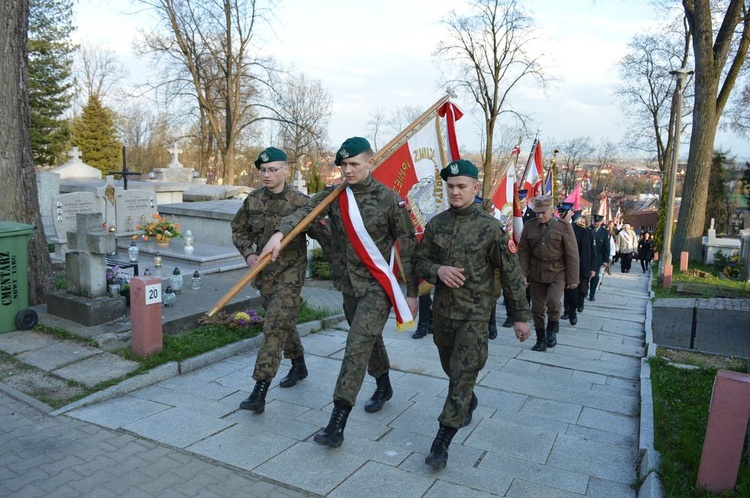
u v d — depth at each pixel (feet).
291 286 15.08
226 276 33.86
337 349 21.50
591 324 30.25
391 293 13.09
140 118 177.06
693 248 69.51
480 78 102.37
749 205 139.64
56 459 12.11
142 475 11.55
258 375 14.43
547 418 15.71
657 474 11.73
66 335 19.27
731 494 10.88
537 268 23.44
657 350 23.80
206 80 101.45
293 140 126.31
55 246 36.81
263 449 12.82
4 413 14.29
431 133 18.58
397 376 18.69
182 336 20.04
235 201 50.83
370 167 13.53
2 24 21.59
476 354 12.38
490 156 105.29
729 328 35.99
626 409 16.63
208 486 11.21
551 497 11.30
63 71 113.91
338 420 12.64
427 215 18.69
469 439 13.94
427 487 11.45
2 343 18.60
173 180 89.10
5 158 21.84
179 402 15.49
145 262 36.04
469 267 12.35
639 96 118.73
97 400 15.34
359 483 11.50
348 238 13.38
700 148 67.92
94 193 40.83
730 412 10.83
